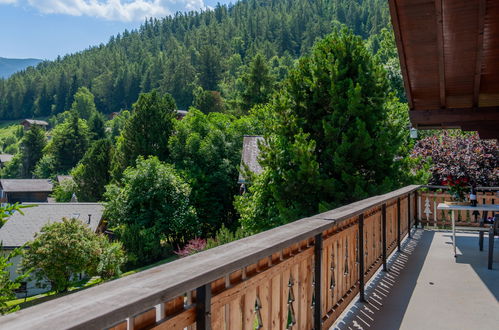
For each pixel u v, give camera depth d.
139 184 31.28
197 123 39.34
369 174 13.24
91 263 24.44
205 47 107.81
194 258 1.92
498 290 4.82
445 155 13.25
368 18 133.00
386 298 4.58
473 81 7.00
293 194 12.56
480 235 7.00
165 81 109.94
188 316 1.79
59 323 1.08
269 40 139.62
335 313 3.76
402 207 7.83
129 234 29.62
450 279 5.30
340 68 13.59
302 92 13.85
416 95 7.63
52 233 23.78
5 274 5.30
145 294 1.36
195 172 34.72
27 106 151.50
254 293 2.38
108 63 150.38
